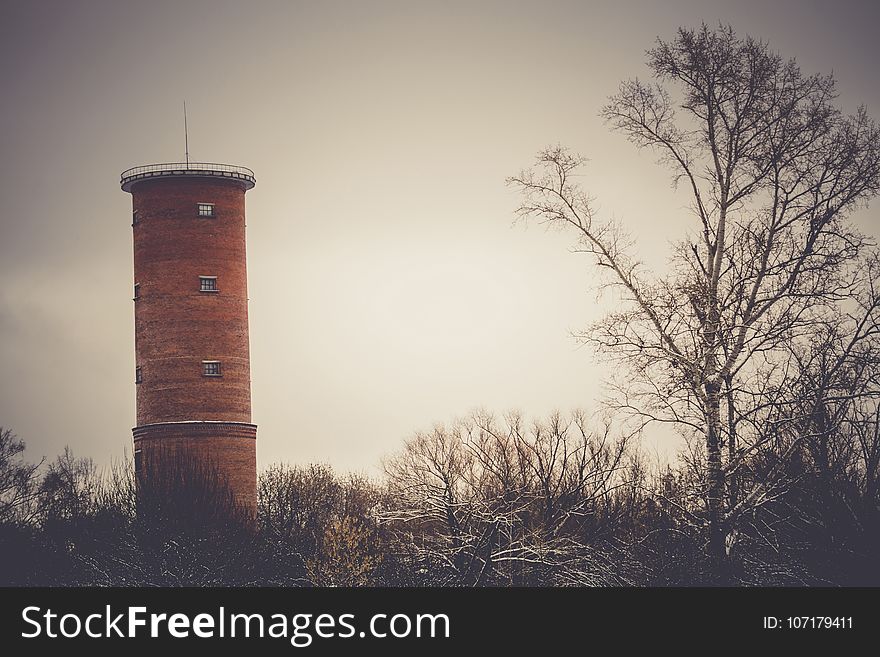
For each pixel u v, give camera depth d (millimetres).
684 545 48812
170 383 97688
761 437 47469
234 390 98750
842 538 44750
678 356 48812
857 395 46125
